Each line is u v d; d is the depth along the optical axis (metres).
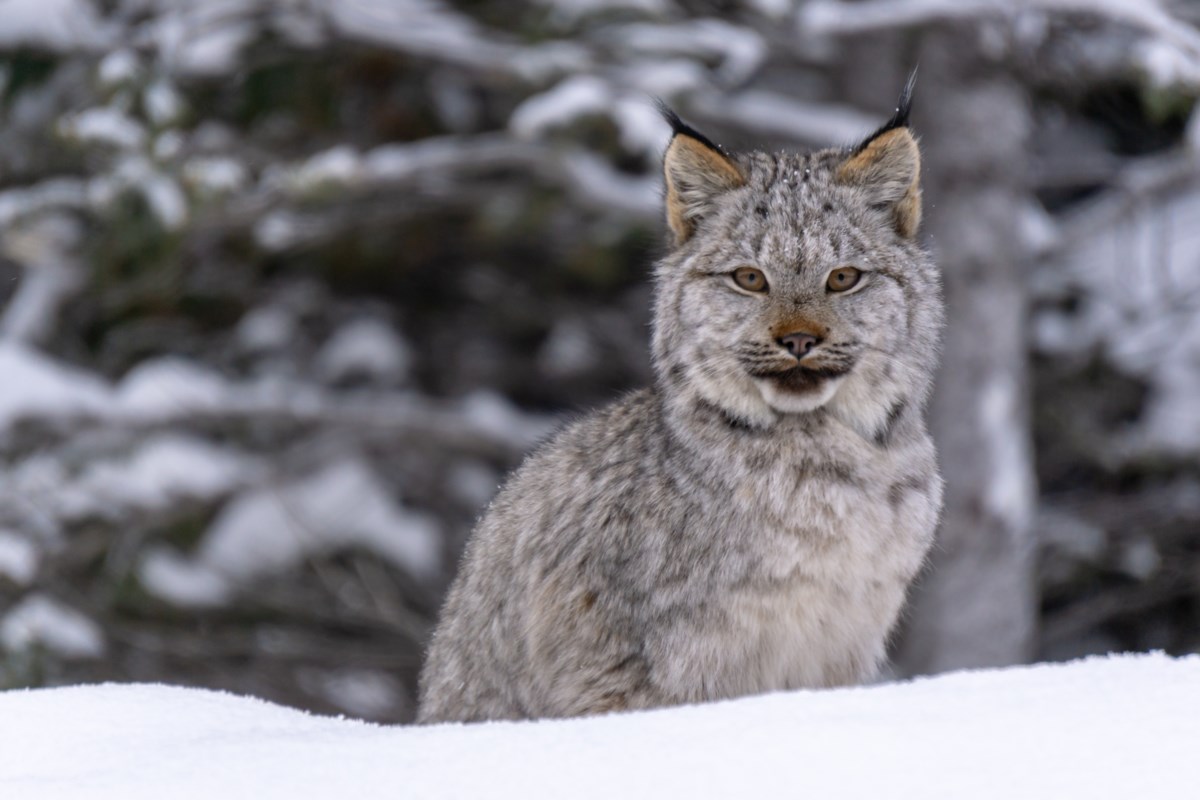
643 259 17.52
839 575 6.81
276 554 17.86
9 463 16.61
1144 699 4.94
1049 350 17.73
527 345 20.66
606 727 5.08
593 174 16.05
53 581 16.12
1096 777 4.46
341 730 5.71
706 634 6.83
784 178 7.21
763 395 6.79
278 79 17.39
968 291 14.73
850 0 15.47
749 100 15.91
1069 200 20.27
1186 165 14.96
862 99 17.00
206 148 15.15
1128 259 17.88
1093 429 17.44
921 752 4.66
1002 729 4.77
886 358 6.99
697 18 15.63
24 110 16.94
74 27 16.73
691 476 6.89
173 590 16.98
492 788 4.64
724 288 6.98
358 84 17.98
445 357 20.44
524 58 14.94
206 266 17.84
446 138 17.72
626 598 7.02
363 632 18.11
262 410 16.83
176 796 4.70
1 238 15.66
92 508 16.31
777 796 4.48
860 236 7.06
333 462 18.78
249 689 16.67
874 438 6.99
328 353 19.92
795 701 5.16
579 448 7.56
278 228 16.36
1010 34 14.06
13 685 15.41
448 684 7.85
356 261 19.02
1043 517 16.73
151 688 6.50
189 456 16.98
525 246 19.16
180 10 15.94
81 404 16.86
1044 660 18.22
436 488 19.36
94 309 18.83
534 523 7.47
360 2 15.90
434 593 18.23
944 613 14.54
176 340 18.94
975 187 14.75
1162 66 13.27
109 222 14.88
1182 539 17.42
